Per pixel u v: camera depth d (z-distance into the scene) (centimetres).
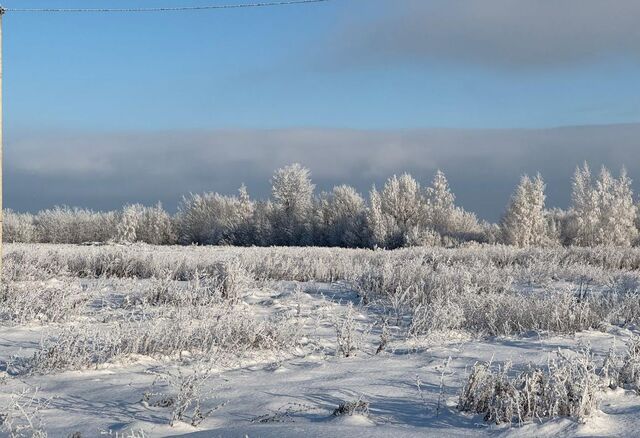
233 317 888
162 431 461
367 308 1207
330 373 671
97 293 1299
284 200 5238
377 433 412
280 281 1623
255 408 526
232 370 701
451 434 435
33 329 936
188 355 763
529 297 1094
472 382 521
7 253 1956
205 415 500
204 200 5566
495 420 474
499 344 838
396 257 2167
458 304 1046
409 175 4528
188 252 2475
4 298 1176
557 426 452
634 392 543
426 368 688
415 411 517
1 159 1328
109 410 527
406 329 973
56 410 530
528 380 495
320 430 418
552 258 2131
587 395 469
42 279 1591
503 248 2564
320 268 1788
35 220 5675
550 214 4381
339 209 4900
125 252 2022
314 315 1101
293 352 802
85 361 705
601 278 1634
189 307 1005
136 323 872
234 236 5209
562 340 852
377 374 658
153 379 643
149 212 5622
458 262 1956
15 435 446
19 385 626
